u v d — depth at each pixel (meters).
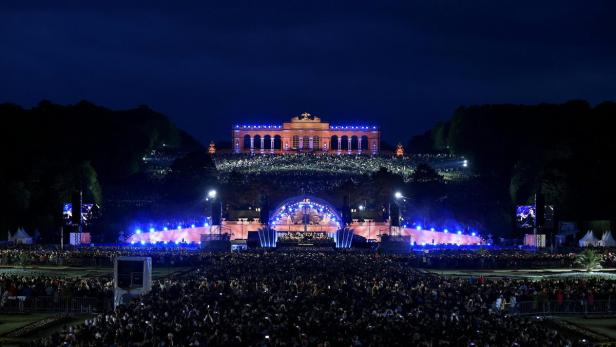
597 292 161.38
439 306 138.00
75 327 119.88
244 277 175.75
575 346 112.31
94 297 157.88
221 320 121.06
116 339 111.62
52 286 164.12
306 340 108.12
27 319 147.62
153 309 131.38
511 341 110.69
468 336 113.19
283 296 146.88
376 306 134.88
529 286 169.25
